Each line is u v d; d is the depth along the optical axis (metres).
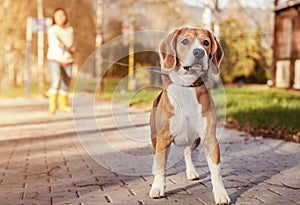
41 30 22.91
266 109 11.47
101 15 26.25
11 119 11.62
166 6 30.73
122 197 3.90
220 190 3.66
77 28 33.47
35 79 49.31
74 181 4.57
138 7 30.80
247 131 8.59
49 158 5.96
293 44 21.59
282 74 23.05
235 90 21.75
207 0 21.03
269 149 6.53
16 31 33.66
